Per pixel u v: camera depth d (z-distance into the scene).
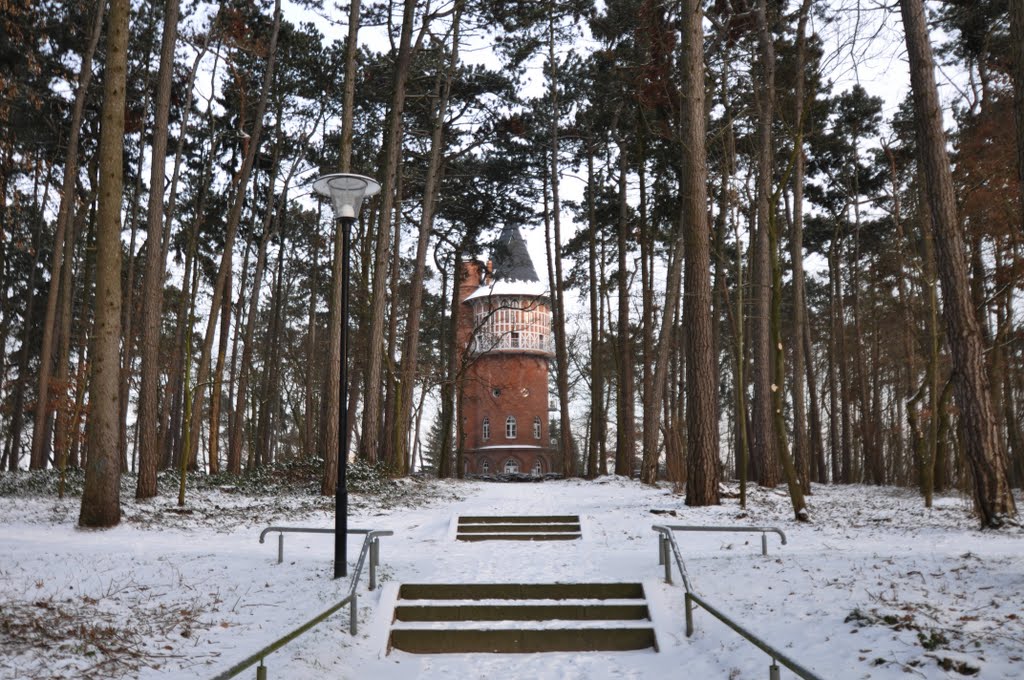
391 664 8.02
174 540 15.13
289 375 50.28
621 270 34.69
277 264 42.28
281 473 26.73
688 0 19.52
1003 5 19.09
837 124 30.22
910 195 33.31
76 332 37.75
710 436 19.22
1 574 10.80
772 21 21.41
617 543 14.91
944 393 21.48
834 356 42.41
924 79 14.85
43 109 29.14
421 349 46.69
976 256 25.14
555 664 8.11
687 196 19.23
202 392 28.69
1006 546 11.93
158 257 21.56
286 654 7.55
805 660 6.86
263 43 29.83
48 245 39.00
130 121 30.09
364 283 34.78
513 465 64.50
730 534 15.23
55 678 6.41
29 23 25.75
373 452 27.08
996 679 5.75
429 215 29.72
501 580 10.38
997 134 20.70
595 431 34.38
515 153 34.56
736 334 19.52
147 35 30.17
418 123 33.91
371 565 10.31
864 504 21.08
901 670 6.19
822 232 37.47
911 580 8.83
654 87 23.84
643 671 7.75
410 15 26.62
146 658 7.19
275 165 34.06
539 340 64.81
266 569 11.62
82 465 32.31
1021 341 28.55
